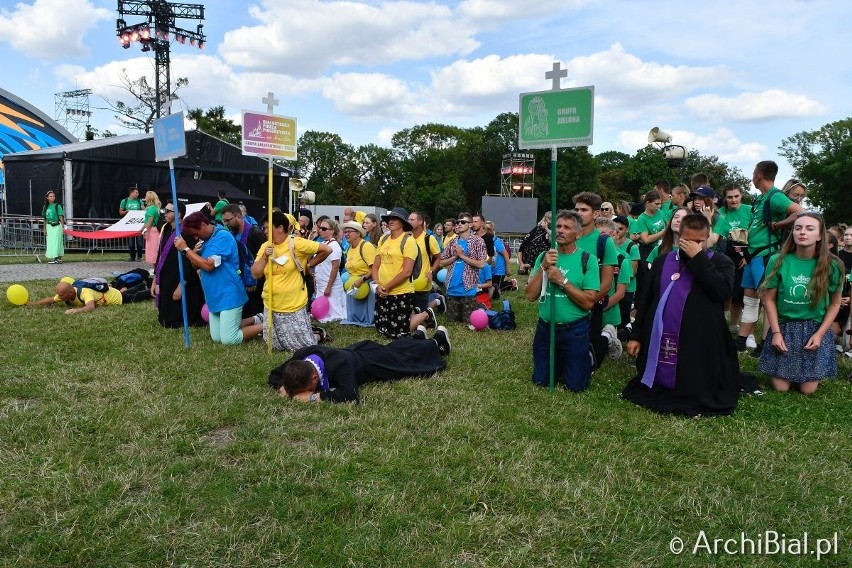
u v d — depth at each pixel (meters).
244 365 5.91
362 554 2.82
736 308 8.27
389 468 3.65
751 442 4.27
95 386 5.09
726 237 7.44
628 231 8.56
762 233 7.00
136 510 3.15
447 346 6.61
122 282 10.06
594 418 4.74
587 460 3.89
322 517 3.12
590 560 2.87
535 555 2.87
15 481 3.38
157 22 32.59
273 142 6.66
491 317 8.82
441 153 78.81
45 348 6.40
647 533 3.09
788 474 3.79
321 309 7.84
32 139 37.00
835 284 5.45
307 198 28.11
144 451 3.82
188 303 7.85
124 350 6.43
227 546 2.87
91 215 22.19
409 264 7.44
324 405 4.78
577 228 5.38
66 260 18.61
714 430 4.55
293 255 6.56
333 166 84.19
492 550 2.90
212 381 5.34
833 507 3.38
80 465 3.60
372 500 3.28
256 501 3.24
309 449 3.90
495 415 4.71
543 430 4.39
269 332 6.45
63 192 21.70
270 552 2.84
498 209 46.91
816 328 5.52
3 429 4.11
